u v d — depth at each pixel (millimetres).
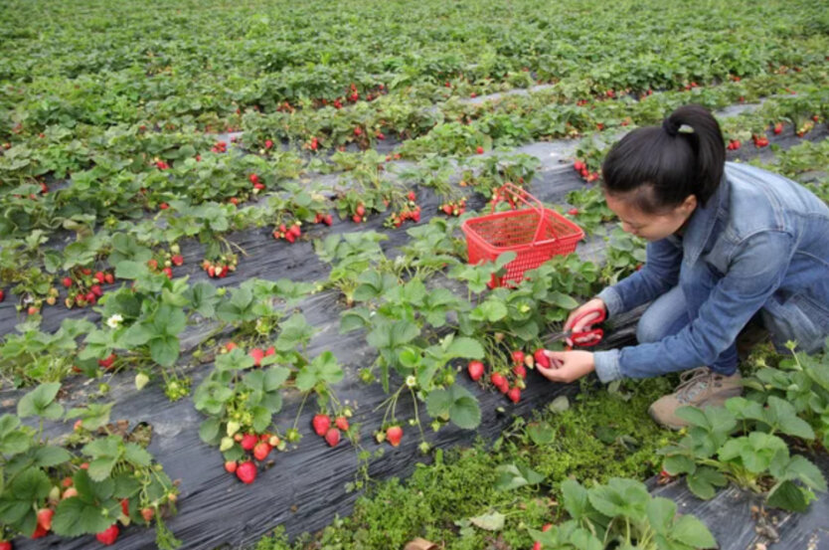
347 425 2812
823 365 2680
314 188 5074
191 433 2736
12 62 11125
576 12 19297
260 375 2721
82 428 2637
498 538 2604
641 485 2336
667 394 3363
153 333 2809
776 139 7562
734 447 2412
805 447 2777
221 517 2527
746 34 14164
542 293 3211
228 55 11344
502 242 4230
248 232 4770
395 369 3041
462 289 4000
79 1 21422
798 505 2400
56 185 5750
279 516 2615
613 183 2365
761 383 3041
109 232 4711
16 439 2303
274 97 8695
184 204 4590
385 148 7262
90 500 2266
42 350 3158
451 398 2783
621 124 7438
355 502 2746
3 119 6965
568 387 3342
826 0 20172
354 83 9328
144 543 2393
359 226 5164
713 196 2492
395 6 19906
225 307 3240
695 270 2799
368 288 3273
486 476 2838
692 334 2748
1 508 2211
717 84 11016
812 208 2590
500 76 10531
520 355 3162
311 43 12055
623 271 4059
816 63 12141
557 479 2891
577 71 10438
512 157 5734
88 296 4172
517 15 18078
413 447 2885
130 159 5793
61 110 7387
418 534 2658
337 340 3434
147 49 12531
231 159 5422
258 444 2635
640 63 10227
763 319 3000
